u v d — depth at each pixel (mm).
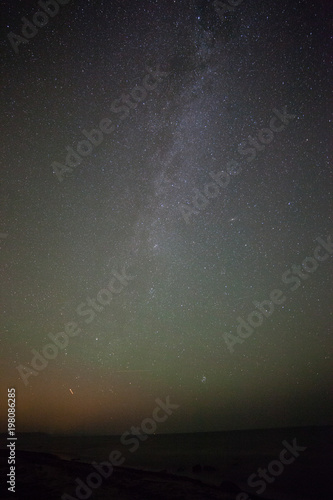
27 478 5000
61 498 4324
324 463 7141
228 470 6734
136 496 4574
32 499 4262
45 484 4789
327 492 5500
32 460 5977
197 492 4883
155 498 4531
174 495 4672
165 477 5562
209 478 6195
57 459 6152
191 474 6418
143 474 5645
